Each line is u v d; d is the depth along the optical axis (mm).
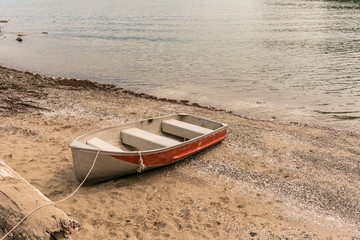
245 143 11445
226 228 6422
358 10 67812
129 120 13008
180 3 109938
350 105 17000
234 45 35656
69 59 29297
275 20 57625
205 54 31062
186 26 51625
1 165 6227
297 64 26406
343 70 24125
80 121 12438
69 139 10516
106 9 87438
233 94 19172
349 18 56219
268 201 7652
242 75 23375
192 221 6578
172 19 61531
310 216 7137
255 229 6461
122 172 7918
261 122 14422
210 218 6746
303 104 17297
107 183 7977
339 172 9484
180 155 8977
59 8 94062
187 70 24969
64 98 16109
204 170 9086
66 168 8477
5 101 14375
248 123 14070
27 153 9195
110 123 12406
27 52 32562
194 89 20188
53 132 11055
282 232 6434
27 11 84375
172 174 8727
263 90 19906
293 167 9672
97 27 51406
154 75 23547
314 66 25562
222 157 10094
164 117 11055
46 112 13289
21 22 59250
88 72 24422
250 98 18406
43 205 5258
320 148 11359
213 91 19781
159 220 6508
